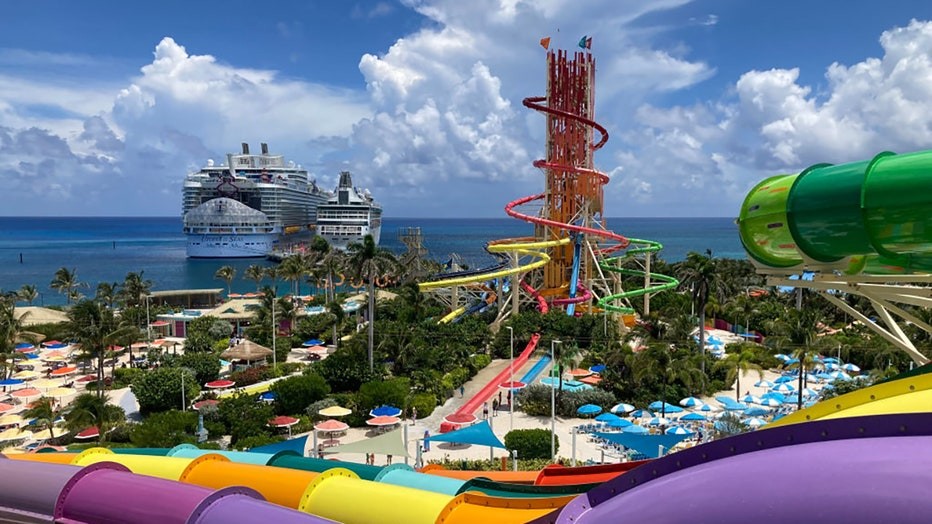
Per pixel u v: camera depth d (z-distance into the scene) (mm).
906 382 10773
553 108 103375
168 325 104812
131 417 59875
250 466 17031
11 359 78688
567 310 100000
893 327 15438
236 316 103688
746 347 78875
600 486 11125
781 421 12312
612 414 54000
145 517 12055
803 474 8375
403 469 18922
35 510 13242
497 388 67000
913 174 11375
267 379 73812
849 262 13664
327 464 19266
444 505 14023
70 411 52344
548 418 58281
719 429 48188
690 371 62438
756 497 8539
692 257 70938
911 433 8508
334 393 63125
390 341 70625
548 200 107812
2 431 53156
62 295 182500
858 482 7871
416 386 65062
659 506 9477
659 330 72062
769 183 14992
